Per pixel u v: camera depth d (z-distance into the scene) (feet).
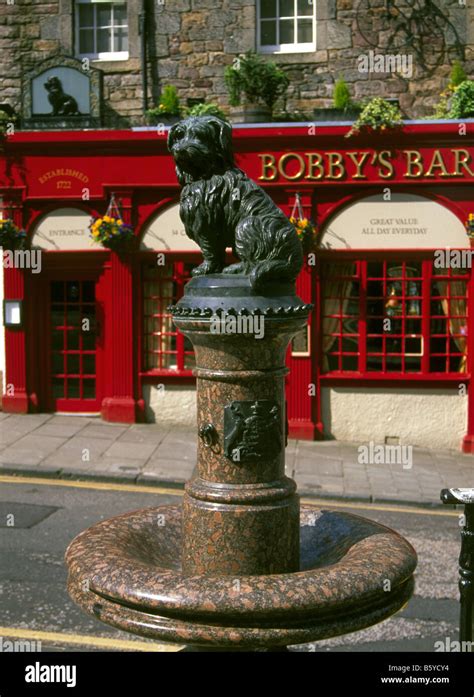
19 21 44.93
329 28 43.57
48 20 44.78
